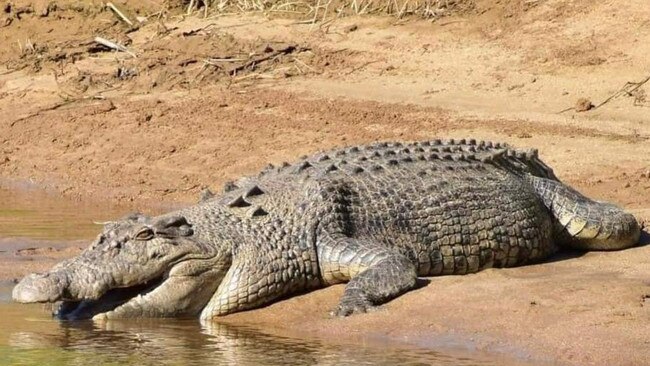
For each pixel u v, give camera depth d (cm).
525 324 2716
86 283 2933
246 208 3106
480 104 5316
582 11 5903
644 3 5856
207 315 3003
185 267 2986
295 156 4991
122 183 4988
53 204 4697
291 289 3061
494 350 2605
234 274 3003
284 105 5497
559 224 3441
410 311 2870
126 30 6712
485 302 2872
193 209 3125
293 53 6072
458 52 5816
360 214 3145
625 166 4556
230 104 5612
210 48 6216
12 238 3925
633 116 5088
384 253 3022
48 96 6097
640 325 2641
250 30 6381
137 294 3039
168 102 5759
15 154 5519
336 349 2662
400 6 6353
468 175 3334
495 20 6009
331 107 5406
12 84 6328
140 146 5338
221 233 3034
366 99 5453
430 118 5169
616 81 5369
